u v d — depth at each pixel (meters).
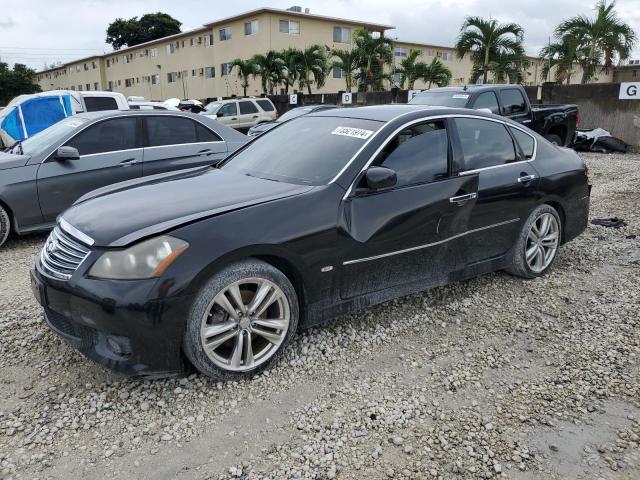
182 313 2.83
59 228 3.28
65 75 64.12
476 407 2.99
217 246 2.91
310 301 3.37
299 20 37.00
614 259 5.48
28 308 4.26
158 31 63.53
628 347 3.65
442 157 4.03
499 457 2.59
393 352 3.59
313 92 36.91
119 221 3.05
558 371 3.36
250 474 2.46
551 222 4.91
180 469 2.48
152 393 3.06
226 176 3.94
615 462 2.56
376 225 3.54
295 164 3.83
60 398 3.01
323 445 2.66
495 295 4.56
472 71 22.22
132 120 6.77
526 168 4.62
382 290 3.73
